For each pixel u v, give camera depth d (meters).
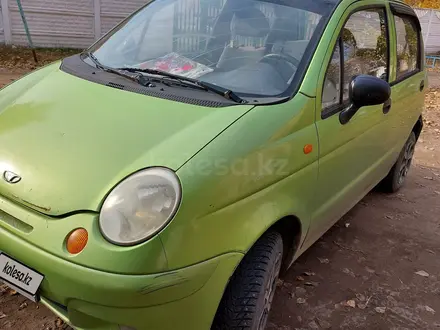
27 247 1.79
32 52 10.67
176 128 2.01
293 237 2.56
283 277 3.15
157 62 2.72
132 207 1.72
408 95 3.96
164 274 1.68
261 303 2.16
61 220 1.77
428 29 19.20
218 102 2.21
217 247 1.83
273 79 2.49
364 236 3.90
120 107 2.18
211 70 2.60
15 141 2.06
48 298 1.84
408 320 2.91
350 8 2.89
